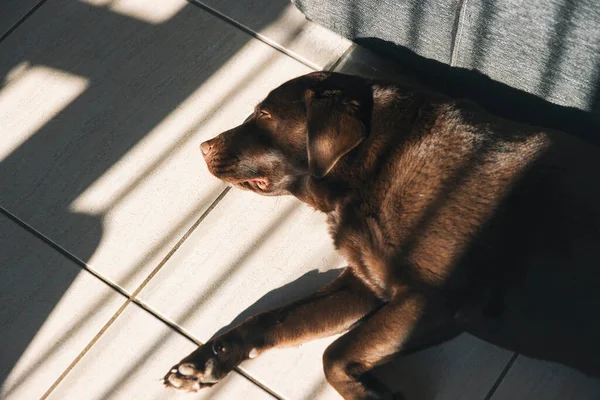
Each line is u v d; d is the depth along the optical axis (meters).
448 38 1.57
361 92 1.50
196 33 1.81
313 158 1.44
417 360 1.54
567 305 1.37
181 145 1.72
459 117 1.46
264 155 1.54
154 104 1.76
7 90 1.80
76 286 1.62
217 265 1.62
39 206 1.69
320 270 1.60
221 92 1.75
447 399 1.51
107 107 1.76
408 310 1.43
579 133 1.59
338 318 1.51
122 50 1.81
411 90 1.50
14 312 1.60
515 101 1.62
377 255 1.47
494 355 1.53
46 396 1.54
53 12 1.86
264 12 1.82
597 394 1.49
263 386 1.53
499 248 1.39
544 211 1.38
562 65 1.47
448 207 1.41
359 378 1.47
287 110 1.51
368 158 1.48
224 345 1.49
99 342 1.57
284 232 1.64
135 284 1.61
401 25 1.62
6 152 1.74
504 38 1.50
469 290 1.41
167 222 1.66
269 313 1.51
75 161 1.72
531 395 1.50
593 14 1.37
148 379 1.54
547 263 1.37
